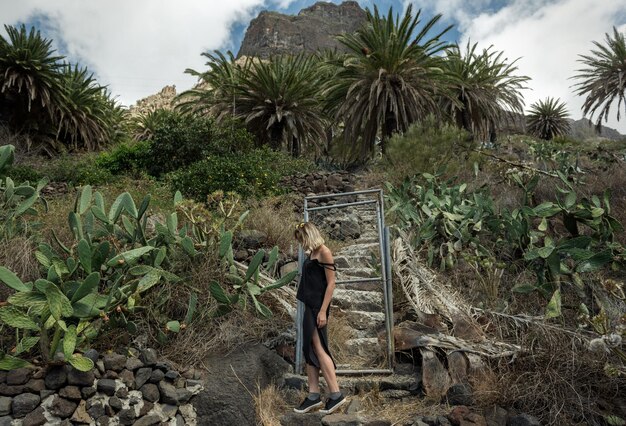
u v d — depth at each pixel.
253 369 3.61
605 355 3.43
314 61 20.42
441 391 3.46
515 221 4.93
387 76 14.99
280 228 6.26
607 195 4.68
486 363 3.59
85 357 3.05
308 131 18.19
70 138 19.00
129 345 3.57
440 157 10.02
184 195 8.88
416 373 3.78
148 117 27.25
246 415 3.38
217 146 12.59
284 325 4.26
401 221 6.10
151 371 3.36
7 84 16.03
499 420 3.15
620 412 3.19
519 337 3.91
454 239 5.30
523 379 3.42
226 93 17.91
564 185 6.73
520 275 4.79
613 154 8.66
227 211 4.73
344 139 15.83
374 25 15.08
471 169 9.28
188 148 12.41
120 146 13.55
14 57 16.55
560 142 22.27
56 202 6.39
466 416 3.14
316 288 3.51
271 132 17.92
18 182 10.90
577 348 3.55
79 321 3.27
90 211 4.28
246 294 4.11
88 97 18.88
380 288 5.17
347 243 7.43
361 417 3.32
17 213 4.31
